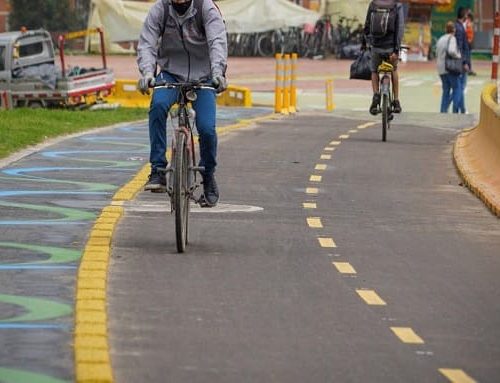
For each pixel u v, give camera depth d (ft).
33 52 211.00
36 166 108.78
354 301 60.44
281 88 198.80
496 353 51.31
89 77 208.33
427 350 51.37
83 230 76.79
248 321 55.47
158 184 70.59
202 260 69.21
